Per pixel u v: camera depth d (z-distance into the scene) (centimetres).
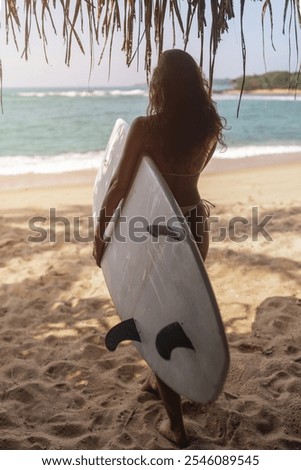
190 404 272
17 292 425
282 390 289
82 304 406
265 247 523
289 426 262
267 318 375
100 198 304
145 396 283
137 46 227
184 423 261
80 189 855
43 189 857
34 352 337
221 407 269
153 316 215
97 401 284
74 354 333
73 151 1446
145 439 252
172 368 202
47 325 373
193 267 191
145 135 227
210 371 182
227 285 434
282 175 948
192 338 191
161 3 226
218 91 4534
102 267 271
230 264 478
